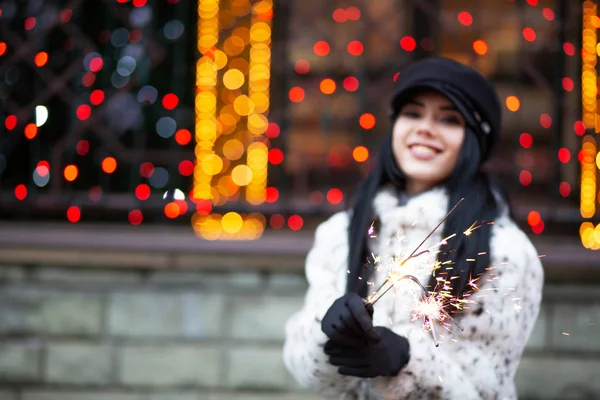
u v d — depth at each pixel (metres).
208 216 3.74
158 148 4.38
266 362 3.26
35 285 3.31
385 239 1.67
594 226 3.48
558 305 3.21
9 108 4.00
